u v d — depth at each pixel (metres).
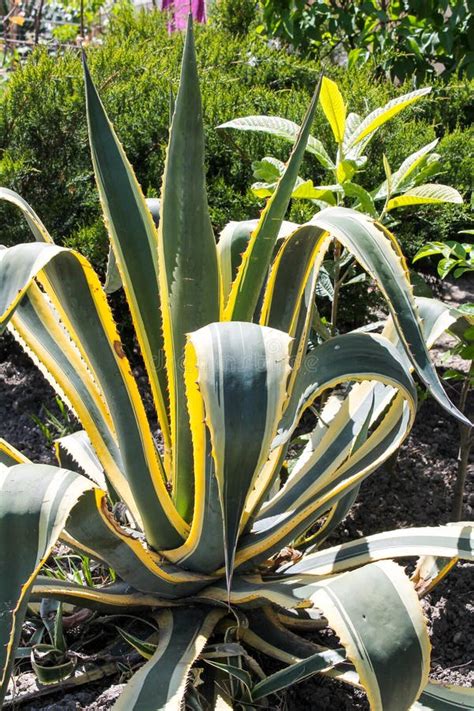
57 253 1.51
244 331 1.47
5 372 3.04
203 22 5.77
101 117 1.74
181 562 1.83
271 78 4.44
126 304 2.97
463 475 2.29
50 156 3.10
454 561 1.88
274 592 1.70
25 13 7.52
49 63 3.22
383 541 1.80
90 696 1.78
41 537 1.46
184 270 1.68
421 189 2.27
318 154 2.39
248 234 2.04
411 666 1.48
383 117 2.27
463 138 3.80
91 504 1.59
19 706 1.77
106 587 1.92
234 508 1.43
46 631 1.92
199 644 1.71
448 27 5.20
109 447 1.93
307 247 1.78
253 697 1.69
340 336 1.76
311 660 1.65
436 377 1.50
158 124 3.19
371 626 1.48
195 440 1.62
